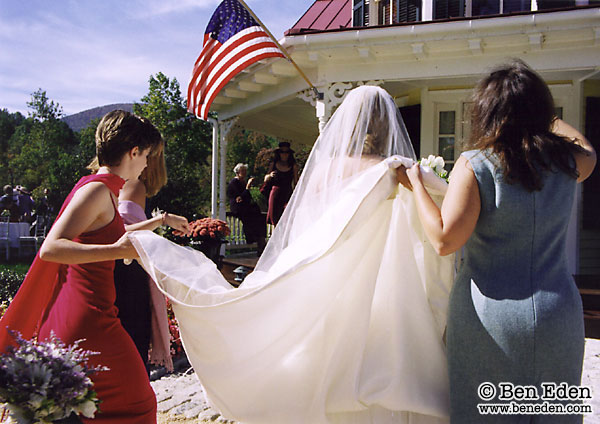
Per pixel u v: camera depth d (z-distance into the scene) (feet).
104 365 7.44
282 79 31.12
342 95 27.40
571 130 7.35
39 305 7.72
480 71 24.98
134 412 7.68
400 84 29.71
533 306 6.35
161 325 10.69
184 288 7.95
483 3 28.02
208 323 7.78
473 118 7.13
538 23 21.81
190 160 90.53
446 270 8.34
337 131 8.43
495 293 6.57
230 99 37.88
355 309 7.63
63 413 6.31
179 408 13.00
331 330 7.68
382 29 23.71
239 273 19.53
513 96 6.72
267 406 7.79
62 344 6.68
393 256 8.04
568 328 6.35
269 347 7.81
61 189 96.84
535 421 6.47
